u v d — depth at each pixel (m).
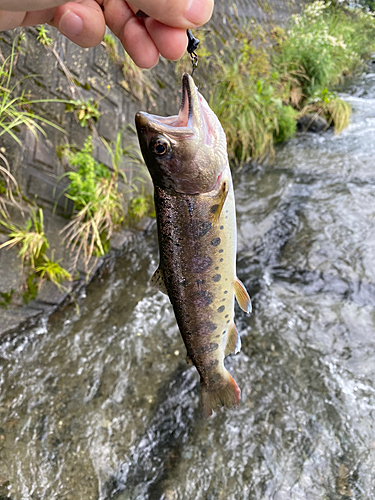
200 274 0.23
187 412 0.41
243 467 0.36
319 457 0.35
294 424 0.38
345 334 0.46
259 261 0.60
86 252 0.57
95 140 0.62
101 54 0.65
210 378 0.27
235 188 0.80
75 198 0.55
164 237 0.23
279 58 1.20
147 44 0.23
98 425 0.40
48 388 0.43
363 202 0.67
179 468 0.36
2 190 0.48
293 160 0.88
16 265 0.50
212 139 0.21
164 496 0.34
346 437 0.37
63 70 0.58
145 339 0.49
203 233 0.22
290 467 0.35
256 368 0.44
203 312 0.24
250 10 1.25
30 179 0.52
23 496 0.34
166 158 0.20
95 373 0.45
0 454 0.37
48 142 0.55
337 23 1.63
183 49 0.23
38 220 0.52
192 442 0.38
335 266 0.55
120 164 0.66
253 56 1.05
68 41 0.59
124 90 0.69
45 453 0.37
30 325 0.50
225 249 0.23
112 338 0.49
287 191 0.75
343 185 0.73
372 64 1.63
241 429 0.38
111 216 0.62
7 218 0.49
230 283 0.24
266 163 0.88
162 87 0.79
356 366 0.43
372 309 0.49
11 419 0.40
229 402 0.28
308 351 0.45
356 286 0.52
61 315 0.53
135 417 0.41
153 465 0.37
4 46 0.49
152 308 0.53
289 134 0.97
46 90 0.55
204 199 0.21
